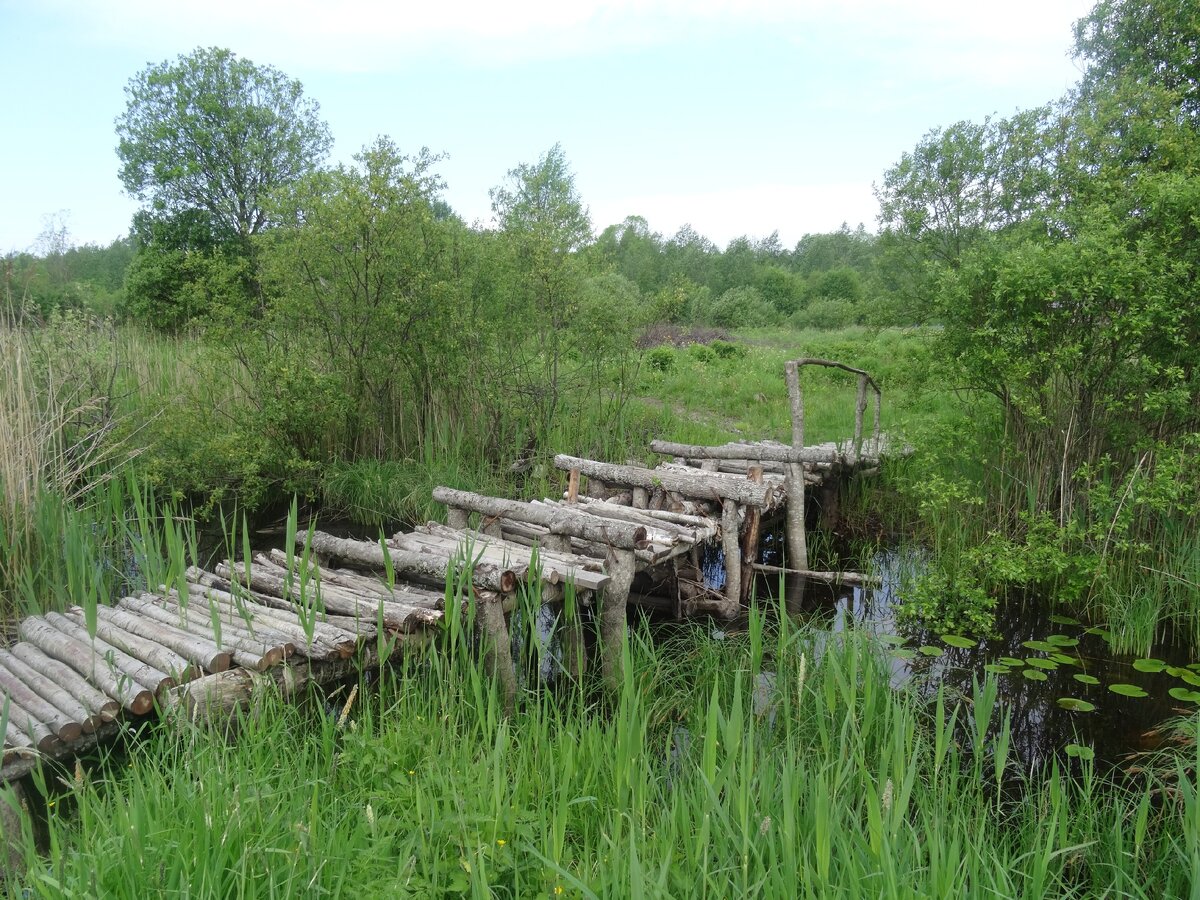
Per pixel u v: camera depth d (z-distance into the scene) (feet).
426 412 32.04
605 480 23.95
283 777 10.36
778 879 8.02
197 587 16.07
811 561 25.53
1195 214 17.94
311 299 29.35
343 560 18.42
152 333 42.14
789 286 182.70
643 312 33.17
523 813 9.36
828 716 13.23
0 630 16.10
